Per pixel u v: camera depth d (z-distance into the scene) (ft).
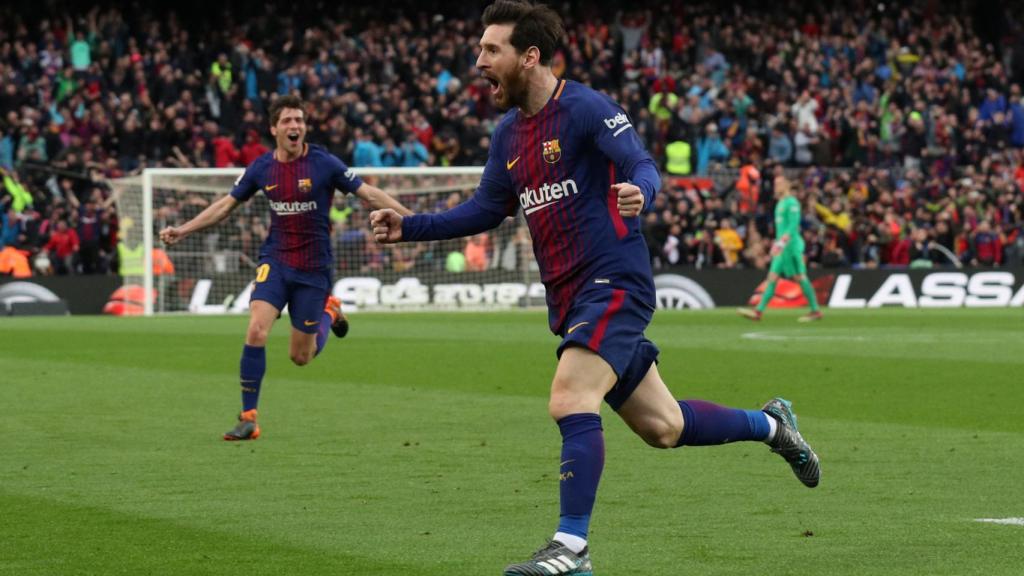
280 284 98.12
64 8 313.94
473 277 291.38
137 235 272.51
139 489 70.59
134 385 126.11
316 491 69.77
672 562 53.11
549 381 128.47
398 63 322.55
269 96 306.96
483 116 325.62
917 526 59.88
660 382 55.72
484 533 59.16
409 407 107.76
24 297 264.31
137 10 318.45
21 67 297.53
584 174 53.31
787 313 263.70
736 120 331.16
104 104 292.40
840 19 367.04
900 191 319.88
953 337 186.80
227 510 64.59
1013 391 118.32
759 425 59.31
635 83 338.75
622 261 53.01
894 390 119.44
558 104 53.42
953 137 342.23
